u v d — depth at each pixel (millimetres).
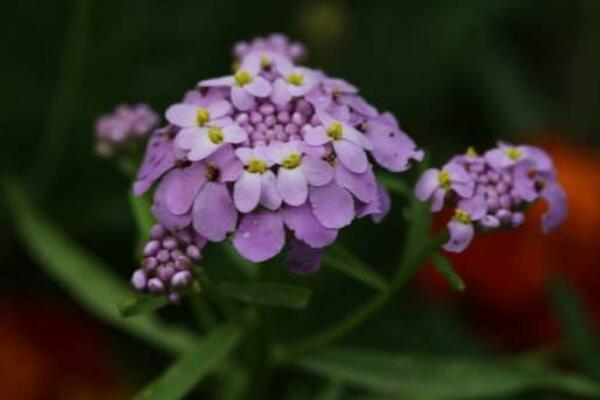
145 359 453
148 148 354
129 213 454
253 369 380
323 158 341
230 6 470
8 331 437
